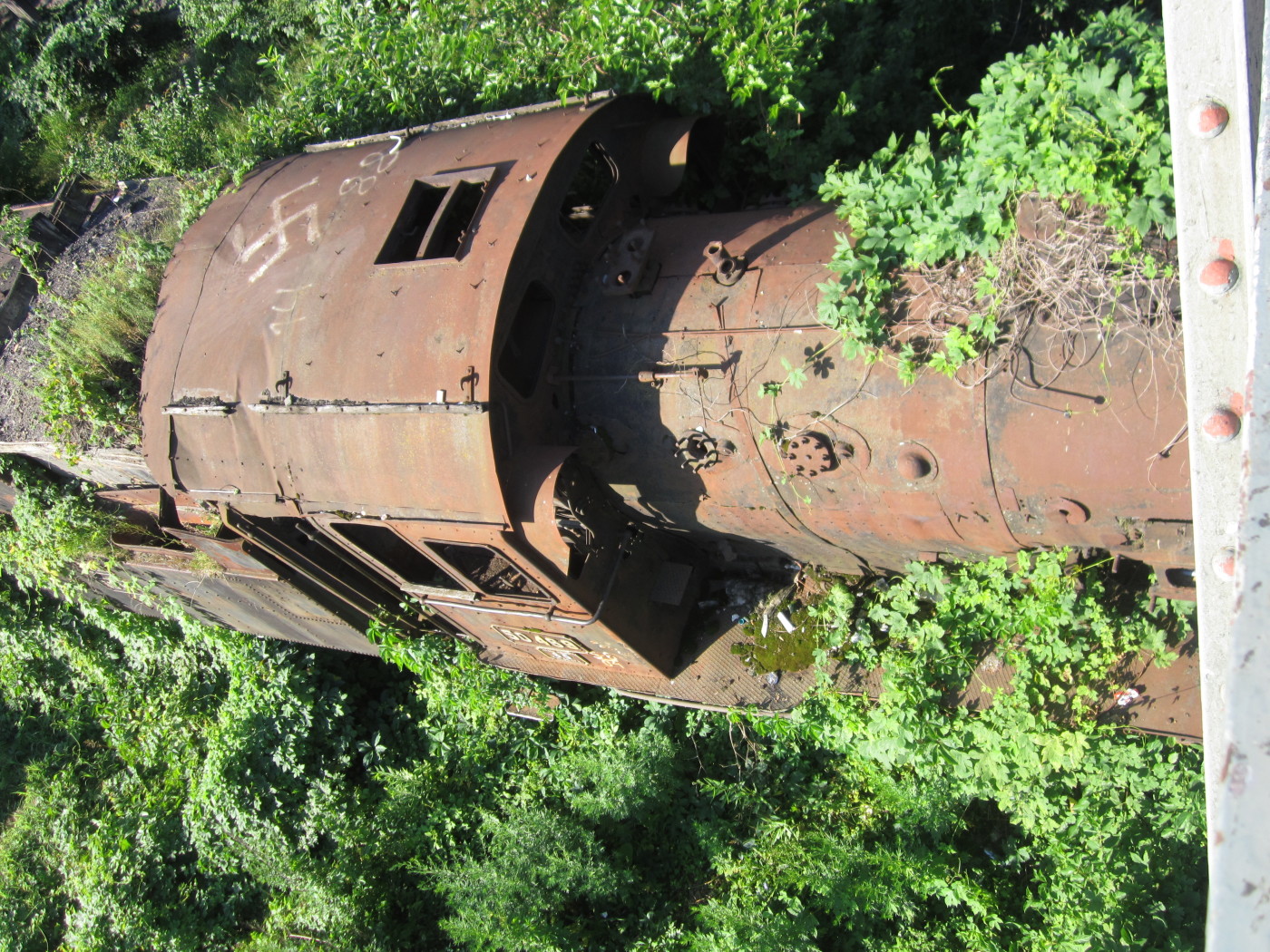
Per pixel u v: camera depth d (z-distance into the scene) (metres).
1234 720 1.38
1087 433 3.55
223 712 9.05
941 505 4.03
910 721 4.68
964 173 3.84
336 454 4.68
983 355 3.72
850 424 4.06
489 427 4.15
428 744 8.46
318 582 5.86
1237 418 1.85
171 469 5.41
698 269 4.61
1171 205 3.28
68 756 10.80
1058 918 5.57
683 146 5.09
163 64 12.25
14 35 13.48
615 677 5.95
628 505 5.02
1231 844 1.34
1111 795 5.42
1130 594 4.38
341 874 7.93
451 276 4.41
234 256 5.50
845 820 6.57
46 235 7.94
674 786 7.07
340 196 5.29
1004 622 4.42
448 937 7.70
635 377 4.56
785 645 5.39
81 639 10.73
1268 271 1.48
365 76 6.66
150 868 9.10
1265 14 1.70
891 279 3.98
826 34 5.80
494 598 5.25
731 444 4.40
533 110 5.21
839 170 5.77
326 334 4.71
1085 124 3.43
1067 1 6.58
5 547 8.40
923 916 6.21
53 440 6.71
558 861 6.95
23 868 10.03
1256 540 1.41
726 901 6.61
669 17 5.61
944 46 6.70
